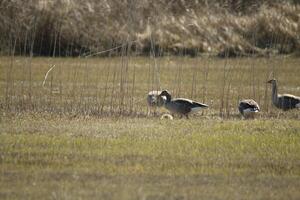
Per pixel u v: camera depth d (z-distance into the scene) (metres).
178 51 137.38
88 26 139.50
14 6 136.75
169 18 146.38
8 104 80.94
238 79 111.75
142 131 67.94
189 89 101.38
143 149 60.94
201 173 54.16
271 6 157.50
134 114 78.75
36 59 128.62
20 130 67.38
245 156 59.62
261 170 55.41
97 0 145.88
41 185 50.00
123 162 56.72
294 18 151.00
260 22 146.50
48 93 93.81
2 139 63.34
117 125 70.94
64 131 67.31
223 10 154.00
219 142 64.19
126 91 97.50
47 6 138.62
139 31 141.00
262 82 109.38
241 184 51.44
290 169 55.88
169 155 59.28
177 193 48.59
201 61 131.12
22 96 87.56
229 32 143.75
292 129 70.56
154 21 144.00
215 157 59.03
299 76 116.38
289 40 143.75
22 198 47.03
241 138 65.88
